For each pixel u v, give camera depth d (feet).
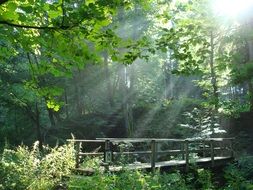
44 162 38.34
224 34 38.29
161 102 103.35
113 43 16.58
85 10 13.87
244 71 39.17
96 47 16.46
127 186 30.27
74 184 31.32
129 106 97.30
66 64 16.70
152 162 41.78
